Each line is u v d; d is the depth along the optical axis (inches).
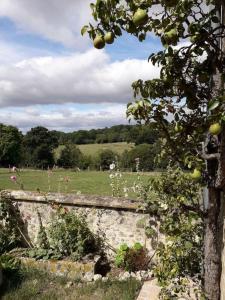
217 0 135.0
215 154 134.5
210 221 144.6
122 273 313.0
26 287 281.6
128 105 136.8
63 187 836.0
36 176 1160.8
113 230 339.3
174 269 162.2
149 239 325.4
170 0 124.6
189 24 135.8
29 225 363.9
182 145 148.5
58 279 298.0
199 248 172.7
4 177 1205.7
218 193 142.3
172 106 148.3
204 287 151.3
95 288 281.3
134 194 356.2
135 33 139.2
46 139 2298.2
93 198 345.4
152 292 257.8
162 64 144.4
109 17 130.2
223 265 144.9
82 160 1754.4
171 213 182.9
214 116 120.6
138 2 126.8
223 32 138.9
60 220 339.3
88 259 319.6
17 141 2298.2
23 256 331.9
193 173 132.4
